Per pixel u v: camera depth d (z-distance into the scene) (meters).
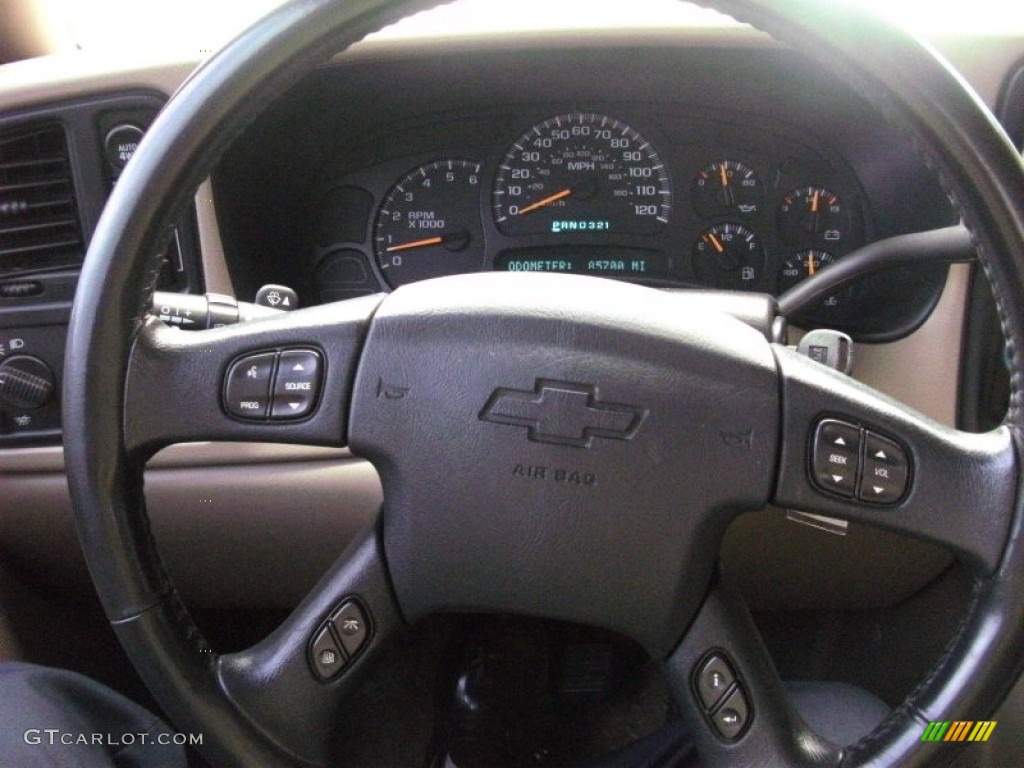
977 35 1.38
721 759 0.85
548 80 1.62
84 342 0.78
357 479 1.45
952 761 0.81
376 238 1.75
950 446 0.77
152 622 0.83
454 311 0.81
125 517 0.82
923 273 1.47
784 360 0.80
